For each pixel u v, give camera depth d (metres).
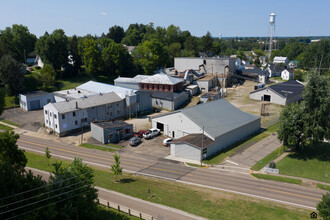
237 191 38.88
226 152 55.00
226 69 123.25
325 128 49.44
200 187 40.16
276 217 31.55
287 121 51.09
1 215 22.44
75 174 28.58
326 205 26.59
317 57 160.88
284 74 146.88
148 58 130.75
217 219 30.88
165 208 33.19
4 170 25.22
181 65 135.25
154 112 86.69
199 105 65.56
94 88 92.44
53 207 23.89
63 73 119.12
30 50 133.75
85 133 67.38
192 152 51.75
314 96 49.03
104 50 124.56
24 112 82.94
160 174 45.25
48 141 62.19
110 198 35.72
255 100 96.38
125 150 56.81
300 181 41.97
